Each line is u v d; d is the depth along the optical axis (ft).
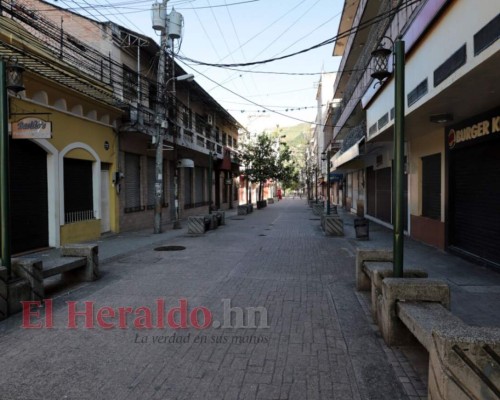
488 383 8.83
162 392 11.93
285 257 35.65
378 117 40.57
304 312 19.54
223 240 47.98
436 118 30.63
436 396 9.66
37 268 20.93
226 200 132.57
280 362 13.93
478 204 30.99
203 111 98.94
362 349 14.94
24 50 34.19
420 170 45.03
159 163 54.24
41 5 48.42
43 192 39.34
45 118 37.93
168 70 57.98
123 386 12.32
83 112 44.75
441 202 37.93
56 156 40.22
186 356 14.49
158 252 38.70
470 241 32.63
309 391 11.95
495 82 21.11
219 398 11.57
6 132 19.74
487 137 28.27
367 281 23.41
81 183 46.06
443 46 22.41
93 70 45.57
